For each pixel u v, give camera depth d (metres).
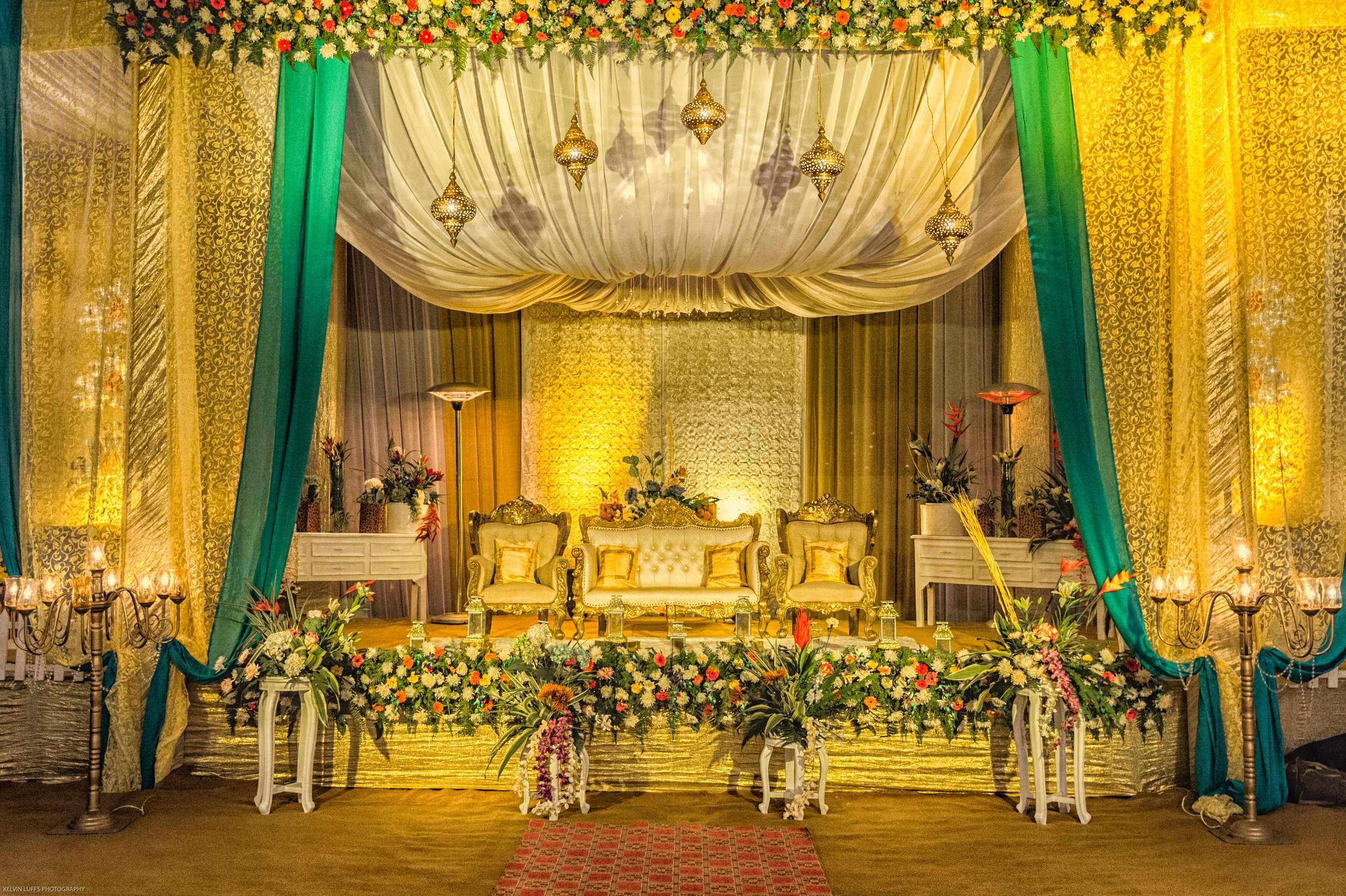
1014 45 5.09
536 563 7.74
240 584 5.17
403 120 5.43
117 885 3.98
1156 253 5.11
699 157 5.43
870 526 7.85
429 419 9.14
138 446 5.16
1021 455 8.70
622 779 5.24
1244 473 4.98
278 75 5.21
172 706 5.17
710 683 5.20
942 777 5.21
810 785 4.89
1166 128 5.11
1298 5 5.06
